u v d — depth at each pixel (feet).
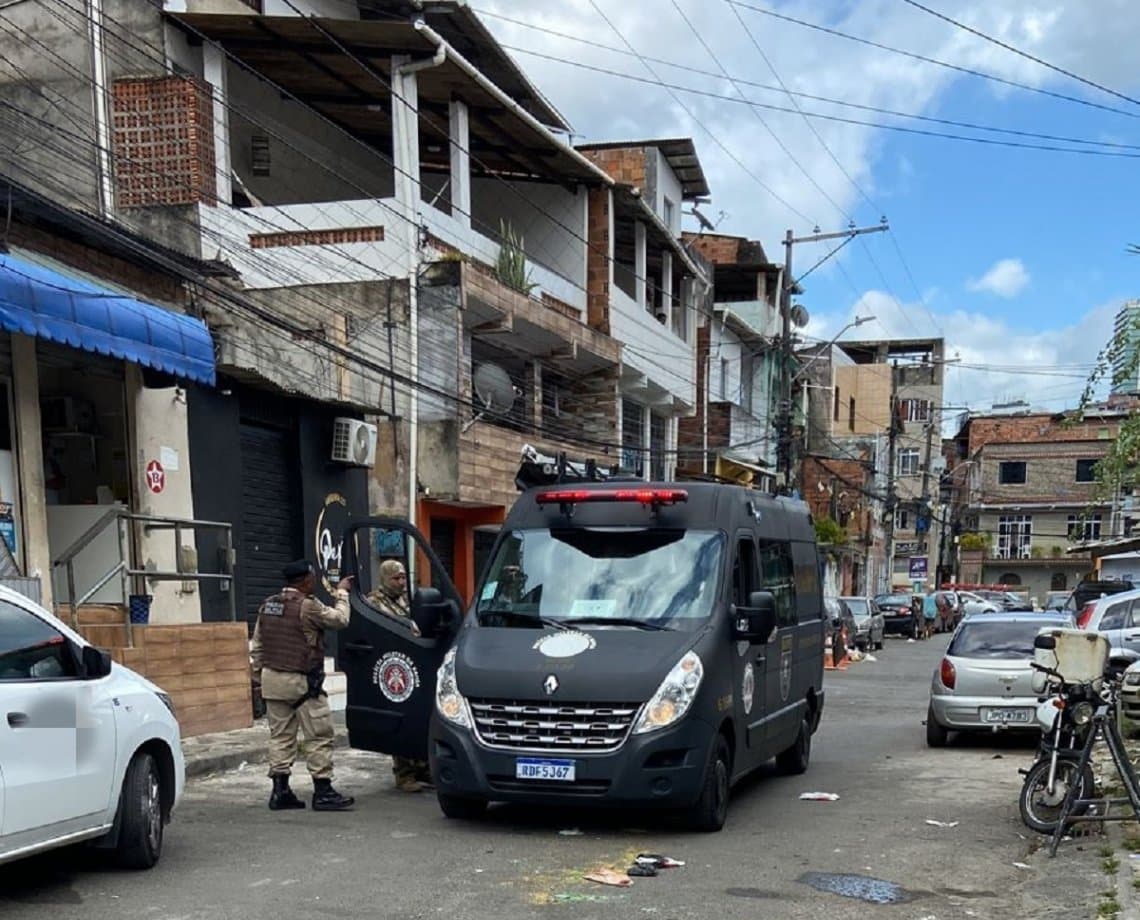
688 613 26.50
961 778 34.91
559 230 79.36
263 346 49.32
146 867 21.29
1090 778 25.62
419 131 67.26
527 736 24.16
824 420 168.35
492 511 66.54
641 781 23.59
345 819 26.43
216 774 32.73
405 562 55.31
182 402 42.98
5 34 52.31
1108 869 21.95
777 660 31.45
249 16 51.83
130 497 39.83
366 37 54.29
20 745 18.04
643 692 23.91
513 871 21.50
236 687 39.17
